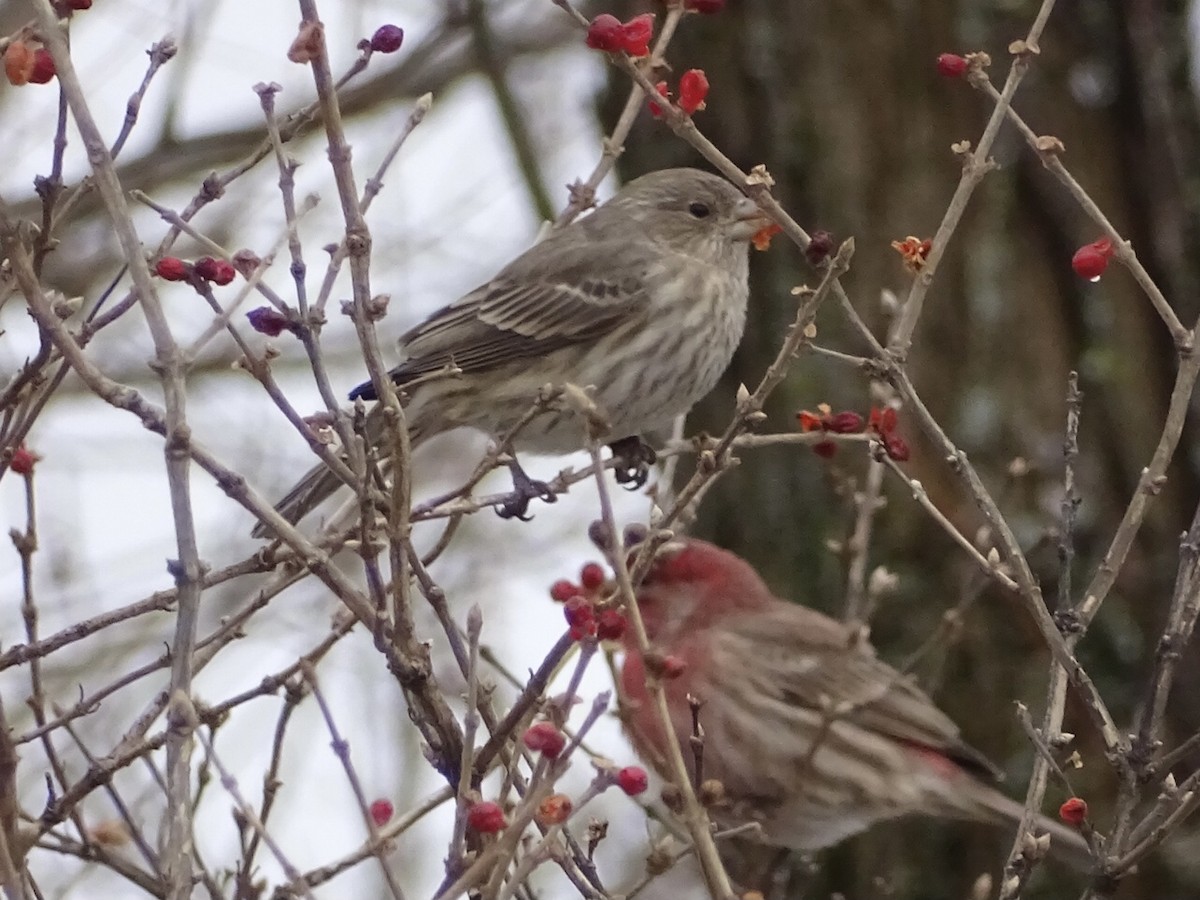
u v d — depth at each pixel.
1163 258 13.12
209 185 6.98
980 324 12.89
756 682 10.12
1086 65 13.26
